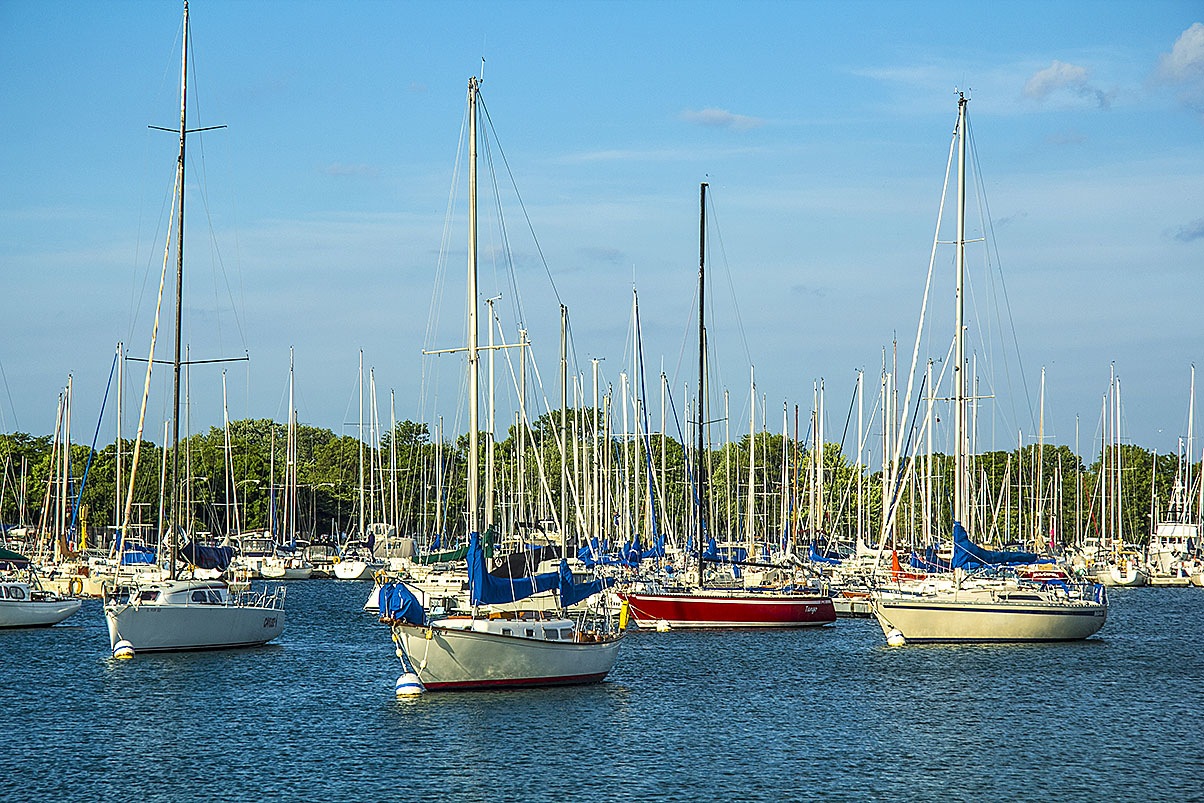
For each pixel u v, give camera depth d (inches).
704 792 1403.8
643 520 4571.9
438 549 3676.2
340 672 2191.2
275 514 5669.3
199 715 1793.8
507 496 4362.7
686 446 4195.4
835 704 1900.8
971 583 2709.2
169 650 2377.0
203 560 2942.9
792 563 3472.0
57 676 2124.8
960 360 2770.7
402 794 1390.3
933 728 1734.7
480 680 1882.4
